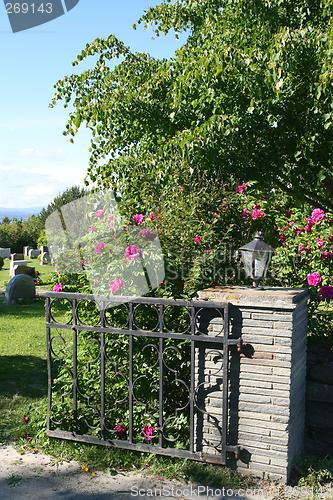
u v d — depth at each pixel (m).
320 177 6.65
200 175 5.70
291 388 3.58
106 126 7.63
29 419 4.73
